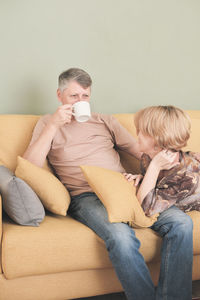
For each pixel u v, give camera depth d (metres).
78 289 1.43
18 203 1.37
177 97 2.48
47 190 1.48
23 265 1.31
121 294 1.64
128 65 2.31
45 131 1.69
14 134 1.82
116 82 2.29
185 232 1.40
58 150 1.75
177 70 2.45
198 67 2.51
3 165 1.59
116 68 2.28
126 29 2.26
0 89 2.04
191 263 1.42
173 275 1.39
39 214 1.40
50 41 2.10
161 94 2.43
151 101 2.41
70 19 2.12
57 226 1.42
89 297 1.60
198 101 2.54
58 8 2.09
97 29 2.19
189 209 1.58
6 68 2.03
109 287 1.48
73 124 1.82
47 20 2.07
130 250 1.33
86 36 2.17
